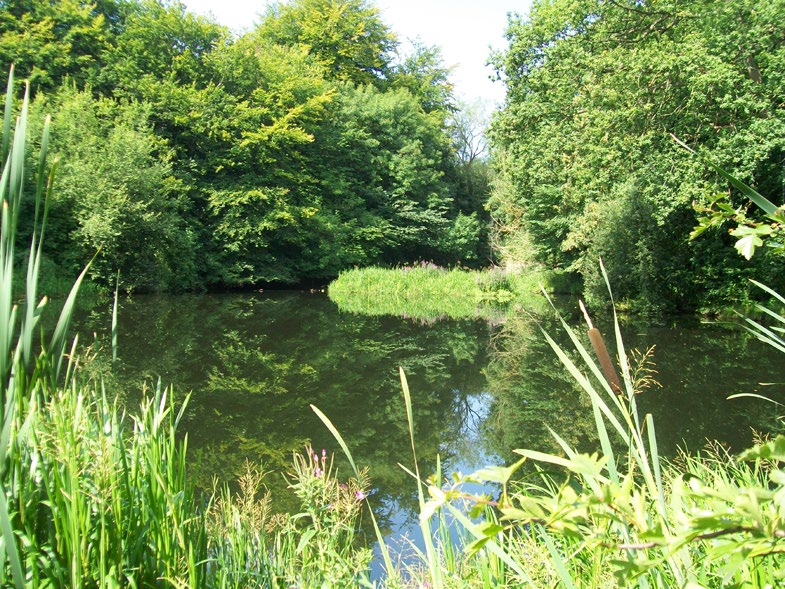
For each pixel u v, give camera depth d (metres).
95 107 19.89
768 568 1.30
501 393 7.31
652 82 10.52
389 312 16.81
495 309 17.59
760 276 12.51
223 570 1.98
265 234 24.36
